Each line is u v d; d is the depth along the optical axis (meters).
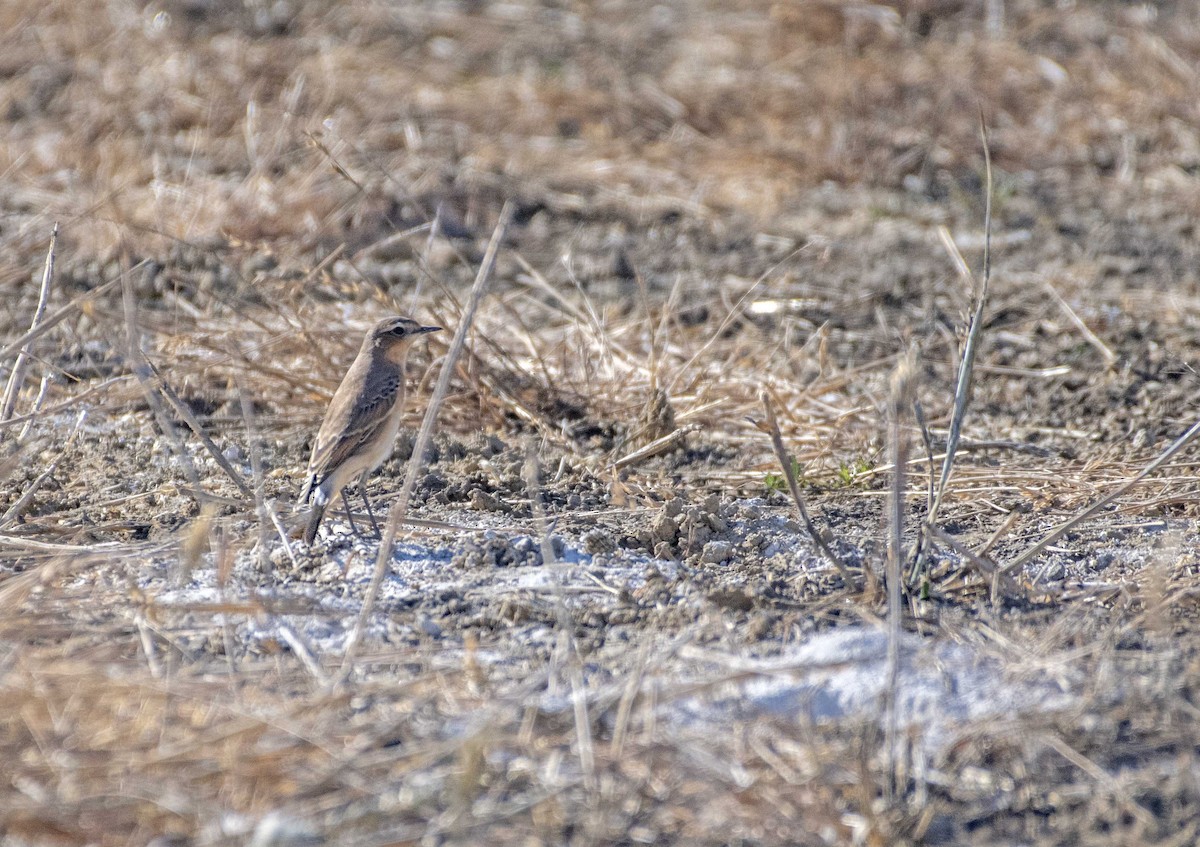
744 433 23.06
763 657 14.84
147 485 20.16
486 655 15.07
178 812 11.88
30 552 17.59
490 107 39.50
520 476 20.48
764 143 38.34
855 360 26.55
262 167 34.09
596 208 34.47
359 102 39.06
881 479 20.89
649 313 26.55
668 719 13.66
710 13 46.81
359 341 25.06
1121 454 22.06
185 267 29.39
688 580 16.94
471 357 23.44
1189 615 15.90
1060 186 36.16
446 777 12.48
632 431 22.64
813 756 12.73
